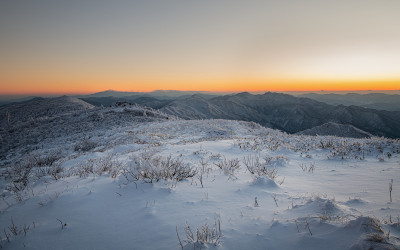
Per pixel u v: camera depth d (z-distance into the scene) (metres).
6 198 5.21
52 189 5.27
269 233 2.81
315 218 2.92
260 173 6.60
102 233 3.12
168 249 2.59
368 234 2.26
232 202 4.12
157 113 58.25
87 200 4.29
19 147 36.38
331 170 7.31
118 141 22.06
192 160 9.13
